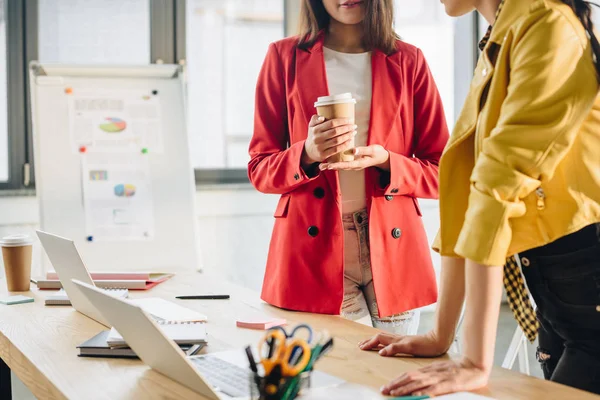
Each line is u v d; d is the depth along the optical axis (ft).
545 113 3.35
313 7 6.23
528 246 3.57
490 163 3.44
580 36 3.42
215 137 13.76
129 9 12.98
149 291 6.29
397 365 3.90
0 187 12.32
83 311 5.33
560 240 3.65
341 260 5.71
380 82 6.07
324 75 6.06
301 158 5.60
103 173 10.84
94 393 3.45
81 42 12.76
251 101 13.98
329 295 5.64
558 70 3.34
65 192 10.66
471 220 3.47
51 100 10.80
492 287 3.42
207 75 13.62
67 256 5.07
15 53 12.34
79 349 4.27
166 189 11.03
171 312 5.20
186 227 11.01
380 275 5.78
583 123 3.52
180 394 3.41
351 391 3.37
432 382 3.34
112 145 10.93
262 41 13.96
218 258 13.61
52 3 12.52
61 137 10.77
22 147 12.43
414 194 5.92
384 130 6.04
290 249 5.78
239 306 5.65
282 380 2.96
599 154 3.53
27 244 6.50
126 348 4.13
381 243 5.83
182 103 11.34
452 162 3.97
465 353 3.51
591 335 3.71
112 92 11.07
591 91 3.39
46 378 3.75
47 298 5.82
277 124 6.25
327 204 5.81
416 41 15.28
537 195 3.51
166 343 3.33
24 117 12.46
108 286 6.37
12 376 10.49
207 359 3.89
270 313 5.42
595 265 3.59
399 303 5.84
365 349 4.26
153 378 3.69
